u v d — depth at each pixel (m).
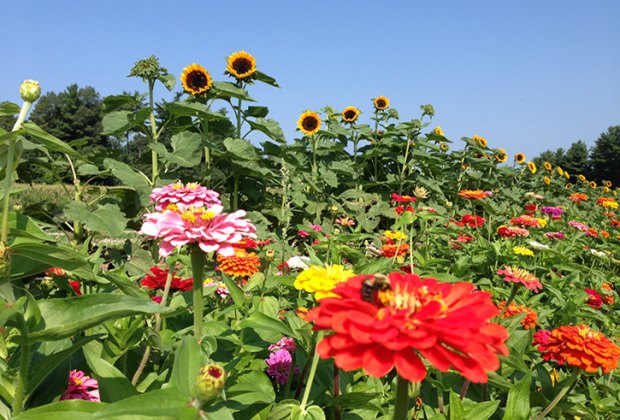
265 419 1.77
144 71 5.24
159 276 2.58
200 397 1.25
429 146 9.73
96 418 1.18
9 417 1.47
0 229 1.51
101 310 1.32
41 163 4.70
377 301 1.18
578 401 2.59
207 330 2.27
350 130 9.79
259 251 4.55
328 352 1.11
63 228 4.73
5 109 1.61
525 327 3.01
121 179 4.89
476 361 1.05
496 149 11.59
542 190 13.93
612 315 4.62
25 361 1.40
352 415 2.03
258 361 2.37
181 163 5.18
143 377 2.16
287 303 3.37
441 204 9.93
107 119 5.55
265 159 7.08
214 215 1.76
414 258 4.45
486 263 4.91
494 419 2.23
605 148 41.34
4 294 1.29
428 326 1.02
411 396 2.16
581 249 6.33
